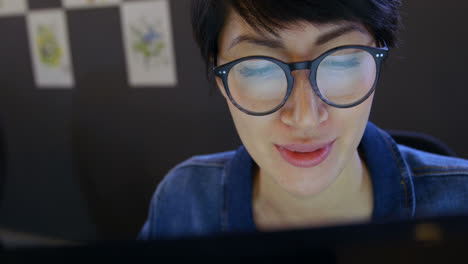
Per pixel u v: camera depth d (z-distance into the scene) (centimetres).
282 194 68
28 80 250
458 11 150
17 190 280
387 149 69
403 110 168
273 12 45
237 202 75
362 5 45
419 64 161
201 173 88
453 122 163
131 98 223
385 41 52
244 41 50
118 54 218
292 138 53
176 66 206
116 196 248
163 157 227
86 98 236
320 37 47
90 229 264
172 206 90
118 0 207
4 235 286
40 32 235
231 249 32
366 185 69
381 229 30
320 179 56
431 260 29
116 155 239
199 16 56
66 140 251
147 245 33
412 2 154
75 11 221
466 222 29
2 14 242
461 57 155
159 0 198
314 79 49
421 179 71
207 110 207
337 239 30
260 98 52
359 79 49
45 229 280
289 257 31
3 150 269
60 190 266
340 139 54
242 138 60
